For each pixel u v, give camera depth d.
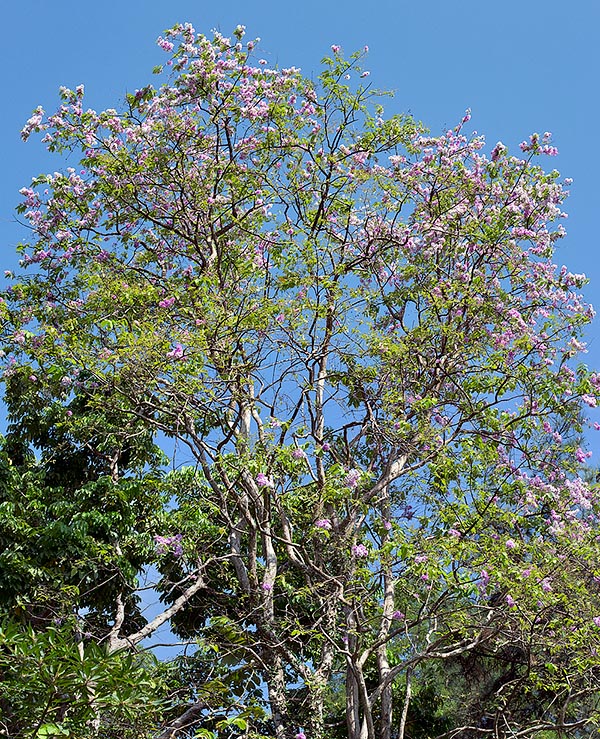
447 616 11.95
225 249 14.53
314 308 13.22
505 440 13.38
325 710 12.57
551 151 15.04
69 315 14.27
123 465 18.31
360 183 14.88
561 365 13.66
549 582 11.67
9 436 18.33
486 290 14.04
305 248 13.60
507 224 14.64
